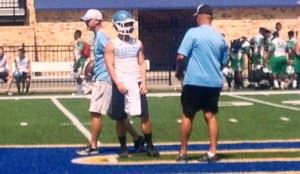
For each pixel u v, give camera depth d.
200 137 14.92
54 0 33.88
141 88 12.35
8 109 21.33
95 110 13.07
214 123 12.19
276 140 14.60
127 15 12.37
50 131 16.19
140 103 12.35
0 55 27.64
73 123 17.66
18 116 19.39
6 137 15.31
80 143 14.41
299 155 12.80
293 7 34.78
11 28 33.81
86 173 11.40
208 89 11.98
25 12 33.88
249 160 12.32
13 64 30.92
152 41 34.09
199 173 11.30
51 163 12.27
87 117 18.97
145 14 34.31
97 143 13.88
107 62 12.30
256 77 27.73
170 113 19.61
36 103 23.16
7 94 27.09
